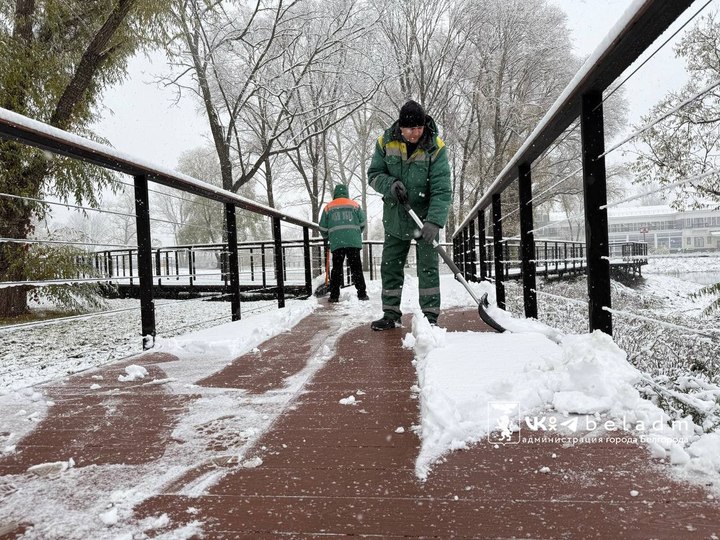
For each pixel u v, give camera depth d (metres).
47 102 9.14
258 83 13.70
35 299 8.98
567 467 1.19
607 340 1.75
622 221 37.31
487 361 2.01
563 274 16.95
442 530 0.97
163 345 3.09
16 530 1.04
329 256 8.43
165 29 10.99
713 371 4.68
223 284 11.97
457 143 22.28
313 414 1.74
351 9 14.86
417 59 19.14
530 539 0.92
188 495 1.17
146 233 3.15
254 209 4.90
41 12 9.47
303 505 1.10
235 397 2.00
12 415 1.85
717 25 7.94
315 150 19.98
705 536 0.90
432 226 3.13
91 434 1.62
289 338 3.43
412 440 1.46
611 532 0.93
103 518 1.06
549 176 22.19
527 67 20.97
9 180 8.21
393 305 3.61
